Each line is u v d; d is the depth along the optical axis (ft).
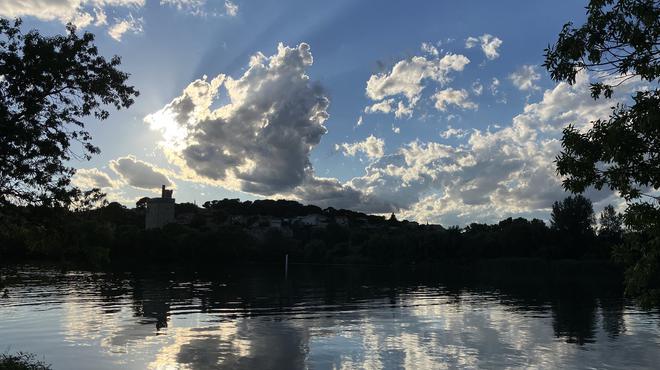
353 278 354.95
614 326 123.24
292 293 220.02
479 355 89.51
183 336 105.09
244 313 146.00
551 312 152.56
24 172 69.05
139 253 589.32
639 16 30.91
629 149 30.40
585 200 507.71
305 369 79.05
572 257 500.74
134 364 80.74
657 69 30.83
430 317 139.23
